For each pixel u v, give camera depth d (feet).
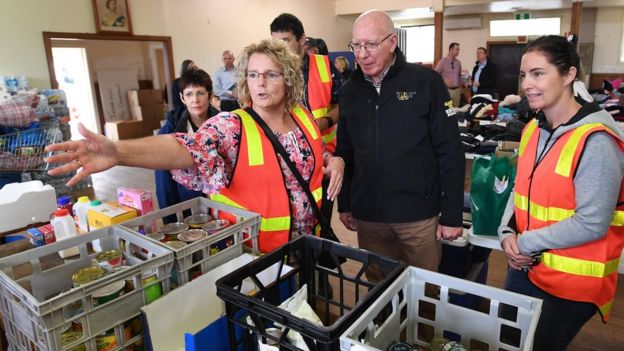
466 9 36.09
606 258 4.43
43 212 7.64
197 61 25.85
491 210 6.18
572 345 7.20
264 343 3.11
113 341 3.39
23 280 3.79
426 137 6.15
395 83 6.03
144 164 3.68
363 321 2.79
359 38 5.73
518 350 3.25
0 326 4.49
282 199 5.06
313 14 34.88
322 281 4.11
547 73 4.37
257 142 4.91
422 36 44.60
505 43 39.45
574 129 4.37
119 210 5.49
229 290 3.04
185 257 3.81
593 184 4.16
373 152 6.25
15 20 18.28
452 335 4.77
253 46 5.04
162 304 3.52
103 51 29.55
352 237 12.28
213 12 26.40
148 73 32.07
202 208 5.16
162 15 23.70
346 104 6.51
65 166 3.21
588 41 36.70
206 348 3.06
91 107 29.68
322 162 5.65
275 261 3.72
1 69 18.11
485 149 9.04
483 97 14.35
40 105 15.75
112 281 3.28
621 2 32.73
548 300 4.72
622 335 7.41
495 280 9.46
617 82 17.24
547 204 4.60
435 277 3.46
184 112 7.99
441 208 6.30
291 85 5.19
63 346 3.08
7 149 13.62
